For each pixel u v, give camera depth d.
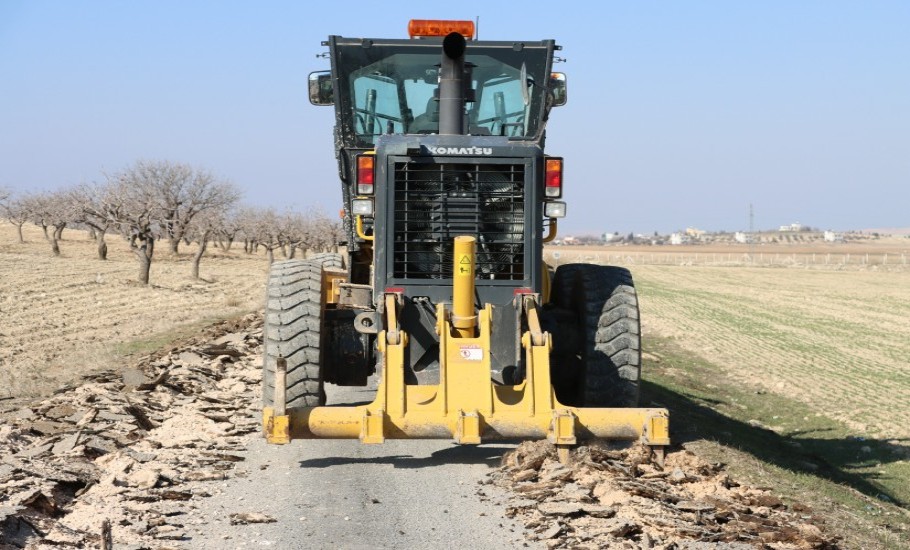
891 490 14.12
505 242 9.47
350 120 10.62
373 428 8.53
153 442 10.10
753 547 7.17
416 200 9.42
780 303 54.94
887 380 25.98
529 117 10.53
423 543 7.06
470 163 9.40
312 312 9.66
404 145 9.38
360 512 7.80
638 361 9.80
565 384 10.26
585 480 8.44
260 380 15.54
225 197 55.34
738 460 10.55
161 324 28.84
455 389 8.72
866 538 8.35
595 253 178.75
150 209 48.56
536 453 9.21
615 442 9.73
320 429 8.62
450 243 9.44
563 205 9.52
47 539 6.80
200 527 7.40
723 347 32.72
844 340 35.88
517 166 9.44
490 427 8.64
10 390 15.12
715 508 7.99
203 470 9.10
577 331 10.05
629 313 9.91
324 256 15.58
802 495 9.61
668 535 7.27
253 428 11.25
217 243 117.69
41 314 31.62
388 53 10.55
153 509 7.75
